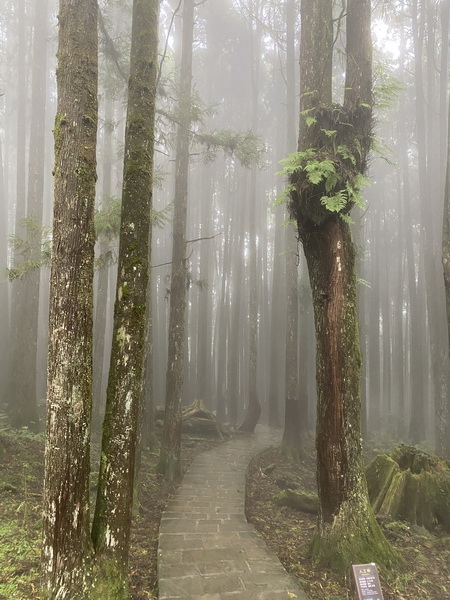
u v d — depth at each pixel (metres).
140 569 5.39
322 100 6.60
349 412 5.92
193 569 5.25
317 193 6.04
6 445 8.96
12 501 6.71
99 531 4.21
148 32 5.52
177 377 10.49
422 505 7.11
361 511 5.77
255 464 12.40
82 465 4.02
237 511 7.70
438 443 15.51
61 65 4.49
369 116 6.41
